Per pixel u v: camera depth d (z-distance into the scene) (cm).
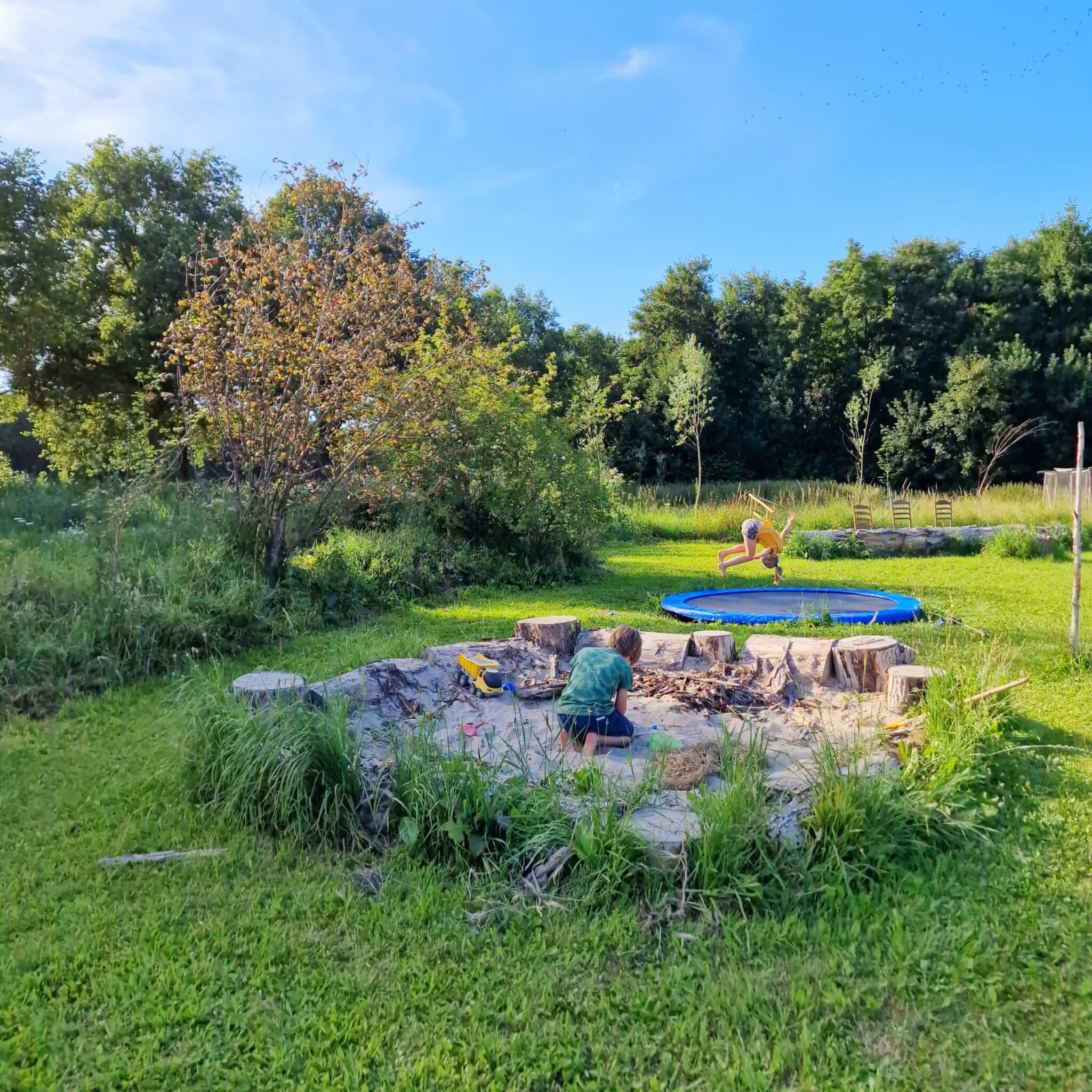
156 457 977
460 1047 272
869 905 343
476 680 612
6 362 2381
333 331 956
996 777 459
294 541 995
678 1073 260
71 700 620
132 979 302
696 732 534
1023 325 4244
